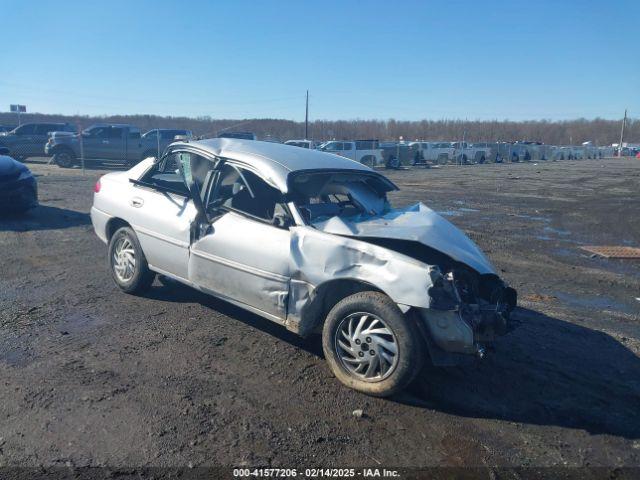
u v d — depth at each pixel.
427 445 3.42
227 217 4.85
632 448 3.51
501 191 19.89
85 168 24.45
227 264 4.72
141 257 5.64
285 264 4.32
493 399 4.04
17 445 3.17
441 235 4.36
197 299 5.85
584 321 5.86
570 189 21.58
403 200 16.09
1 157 10.10
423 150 40.03
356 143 32.91
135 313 5.36
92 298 5.75
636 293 7.09
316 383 4.12
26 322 5.01
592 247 9.93
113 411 3.58
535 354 4.88
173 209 5.30
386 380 3.88
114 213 5.90
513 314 5.93
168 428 3.43
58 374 4.03
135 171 6.08
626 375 4.56
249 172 4.94
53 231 9.19
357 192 5.05
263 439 3.38
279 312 4.42
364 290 4.18
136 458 3.12
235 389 3.97
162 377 4.08
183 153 5.56
